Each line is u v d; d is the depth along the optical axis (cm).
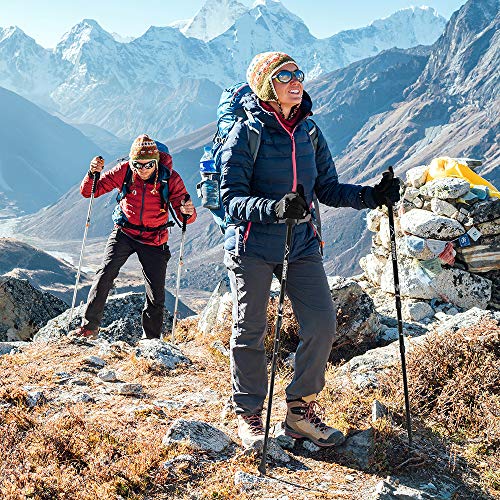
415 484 483
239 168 500
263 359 528
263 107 504
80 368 682
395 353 738
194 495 430
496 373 626
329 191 551
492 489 493
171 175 845
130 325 1036
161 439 496
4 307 1240
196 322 1125
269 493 441
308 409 524
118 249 865
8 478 408
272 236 506
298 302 517
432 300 1139
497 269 1145
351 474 486
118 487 424
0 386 569
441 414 589
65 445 461
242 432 513
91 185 866
